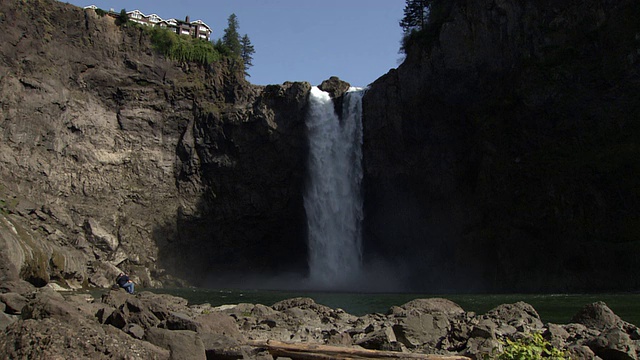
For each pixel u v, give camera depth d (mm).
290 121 60000
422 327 12938
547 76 47562
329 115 60531
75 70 57031
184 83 62062
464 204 52875
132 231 56531
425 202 55156
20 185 51000
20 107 52281
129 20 61781
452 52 52219
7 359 6762
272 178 60500
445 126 53781
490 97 51094
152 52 61625
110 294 16781
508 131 49812
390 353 9875
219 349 9148
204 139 61188
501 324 15898
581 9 46969
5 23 52781
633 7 44562
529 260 47438
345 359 9859
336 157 59562
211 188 61000
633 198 43188
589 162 45281
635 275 41688
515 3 49719
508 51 50031
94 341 7262
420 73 54031
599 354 11125
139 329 9758
